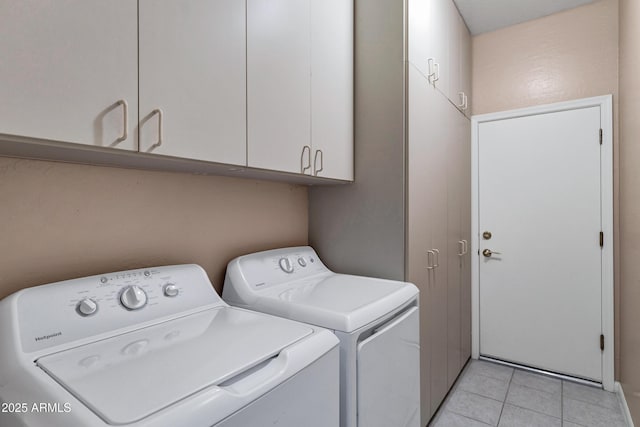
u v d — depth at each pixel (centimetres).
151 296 99
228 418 60
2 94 58
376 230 162
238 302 128
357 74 168
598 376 226
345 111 160
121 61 74
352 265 170
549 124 241
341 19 157
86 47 68
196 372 66
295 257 157
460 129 236
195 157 89
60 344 77
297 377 76
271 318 102
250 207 153
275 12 117
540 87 245
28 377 65
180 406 55
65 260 95
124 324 89
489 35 264
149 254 114
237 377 69
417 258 163
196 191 130
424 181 172
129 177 109
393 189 158
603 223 223
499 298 260
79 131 67
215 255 137
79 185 98
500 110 259
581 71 230
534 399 210
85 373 66
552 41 240
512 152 254
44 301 80
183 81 86
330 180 158
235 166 104
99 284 91
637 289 170
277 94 117
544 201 243
